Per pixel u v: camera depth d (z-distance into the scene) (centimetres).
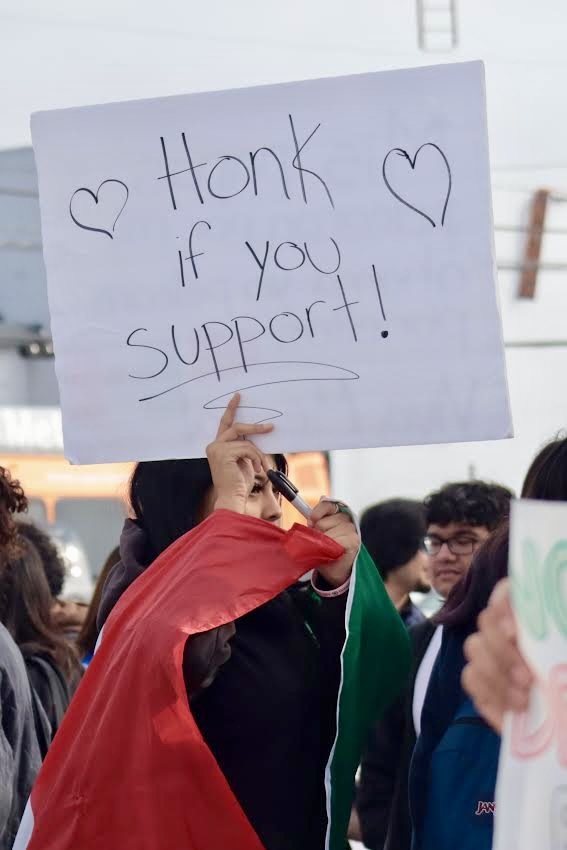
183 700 486
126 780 495
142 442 569
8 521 718
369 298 553
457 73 545
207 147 567
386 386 551
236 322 564
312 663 537
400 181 551
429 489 2488
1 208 3578
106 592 575
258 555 519
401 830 682
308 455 2806
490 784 498
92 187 575
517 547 369
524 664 372
